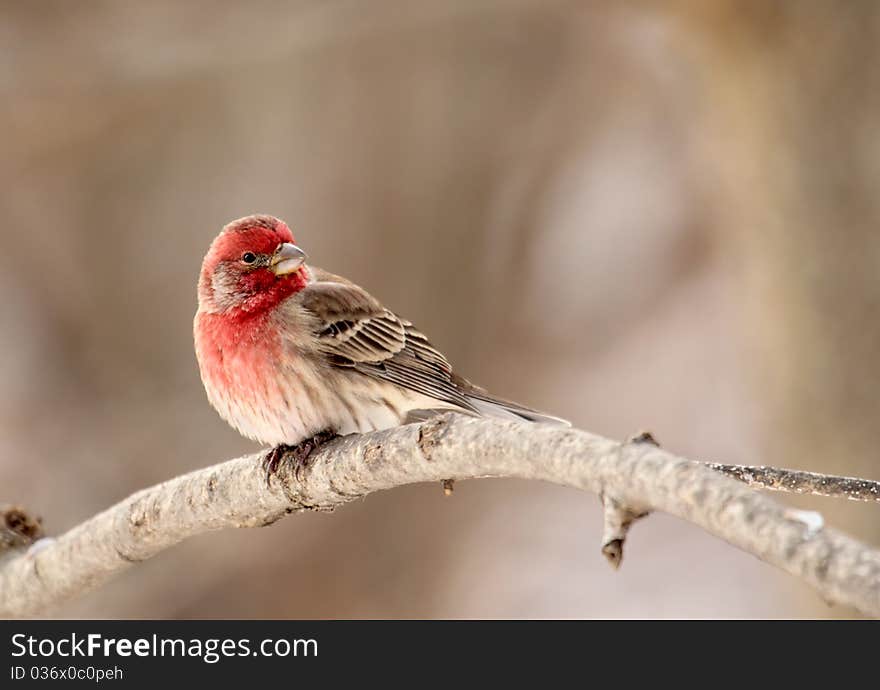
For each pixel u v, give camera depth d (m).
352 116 15.48
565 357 17.09
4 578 7.75
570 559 15.62
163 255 15.71
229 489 6.85
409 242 15.37
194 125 15.55
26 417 14.95
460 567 14.81
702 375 17.41
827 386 11.20
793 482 5.76
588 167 17.52
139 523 7.15
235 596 13.83
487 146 15.62
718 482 4.29
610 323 17.70
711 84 11.68
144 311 15.60
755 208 11.59
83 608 13.34
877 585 3.77
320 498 6.54
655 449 4.57
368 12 12.04
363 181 15.39
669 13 11.30
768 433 11.92
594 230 17.78
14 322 15.55
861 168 10.98
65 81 12.64
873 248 10.99
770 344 11.73
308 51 14.08
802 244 11.24
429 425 5.59
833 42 10.94
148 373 15.39
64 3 12.29
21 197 15.48
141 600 13.50
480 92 15.61
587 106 16.50
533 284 16.36
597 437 4.80
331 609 14.01
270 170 15.72
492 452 5.16
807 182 11.14
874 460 11.02
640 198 17.83
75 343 15.45
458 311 15.55
